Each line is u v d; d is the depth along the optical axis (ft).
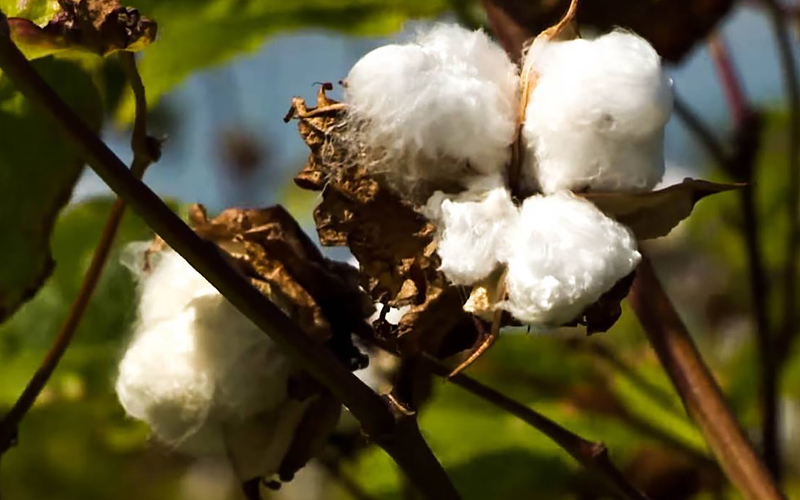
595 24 3.14
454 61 2.49
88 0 2.61
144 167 2.68
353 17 3.38
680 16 3.20
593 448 2.70
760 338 3.31
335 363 2.51
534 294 2.41
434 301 2.50
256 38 3.36
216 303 2.68
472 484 3.42
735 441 2.72
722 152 3.53
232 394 2.67
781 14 3.71
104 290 3.31
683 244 5.58
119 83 3.32
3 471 4.49
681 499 3.41
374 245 2.51
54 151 2.75
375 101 2.48
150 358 2.68
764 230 4.33
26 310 3.32
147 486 4.88
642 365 3.78
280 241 2.66
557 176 2.47
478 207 2.45
